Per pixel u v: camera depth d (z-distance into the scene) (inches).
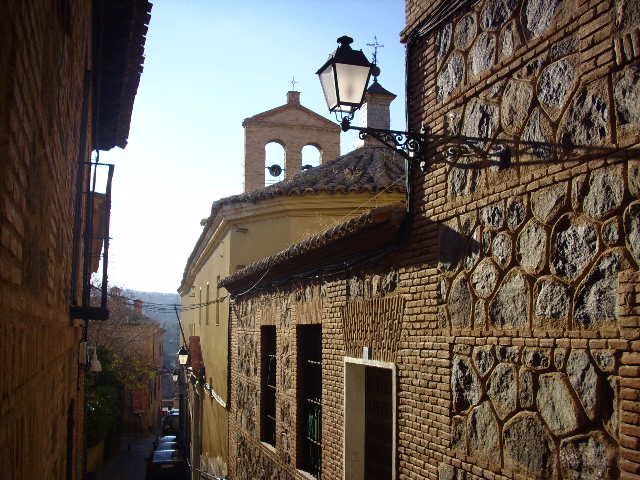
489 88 188.1
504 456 172.4
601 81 144.0
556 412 153.4
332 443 295.3
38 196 129.5
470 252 192.7
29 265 119.0
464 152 197.5
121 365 1134.4
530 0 171.0
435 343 208.8
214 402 655.1
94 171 301.9
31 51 105.6
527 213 168.1
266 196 510.6
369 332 258.7
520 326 168.7
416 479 217.3
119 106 414.9
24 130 102.4
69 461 310.5
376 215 224.2
